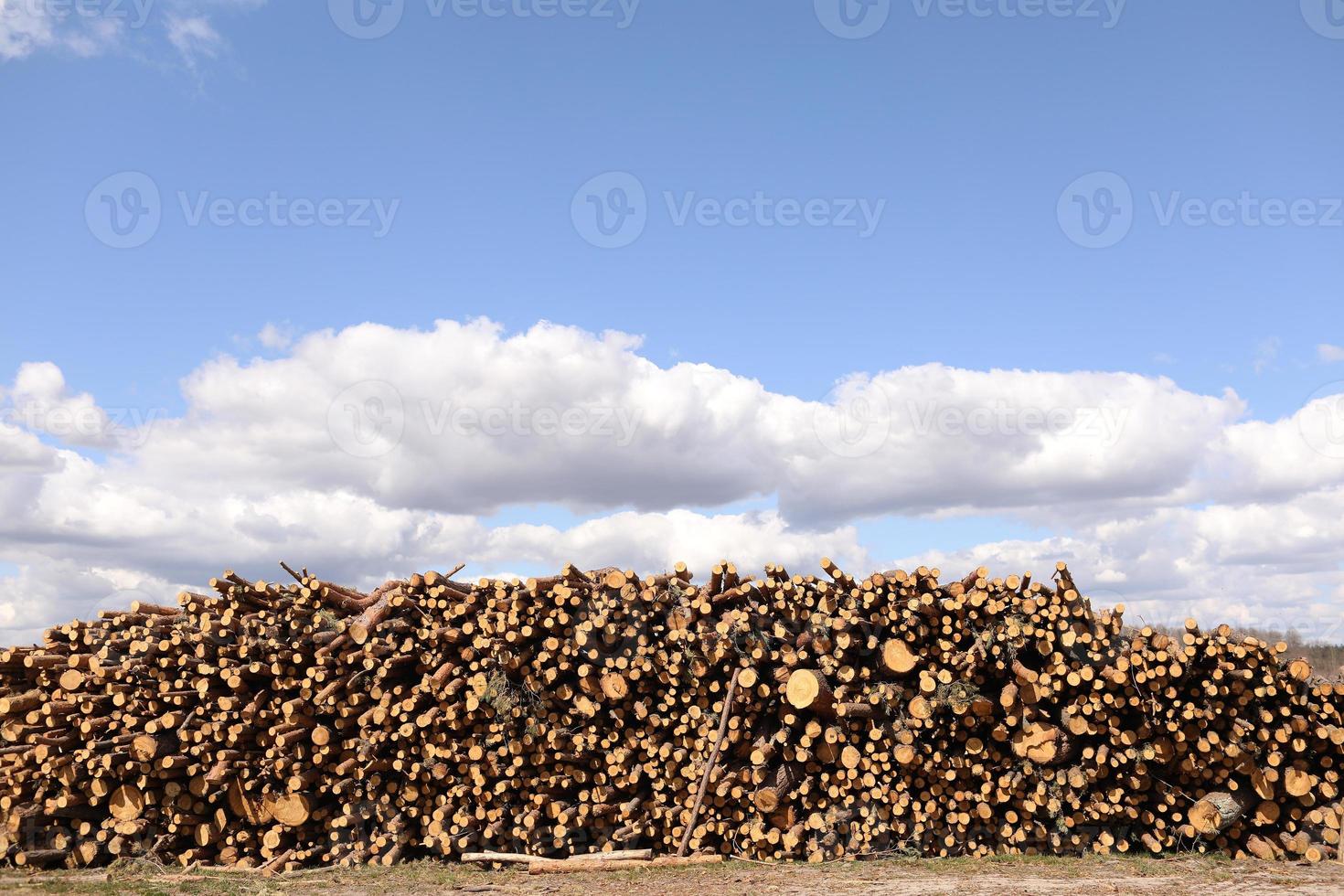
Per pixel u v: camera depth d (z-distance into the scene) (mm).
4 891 9586
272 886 10148
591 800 11578
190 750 11547
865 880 9969
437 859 11594
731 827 11414
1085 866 10547
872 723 11148
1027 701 10922
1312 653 13688
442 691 11375
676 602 11898
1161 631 11508
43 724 11859
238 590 11695
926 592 11266
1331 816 10930
